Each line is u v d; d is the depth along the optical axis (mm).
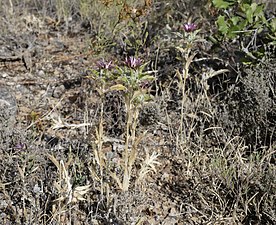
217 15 4344
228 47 3928
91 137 3029
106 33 4707
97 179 2654
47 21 5352
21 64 4387
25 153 2727
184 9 4715
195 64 3994
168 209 2738
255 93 3221
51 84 4066
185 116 3400
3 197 2684
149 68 4086
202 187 2805
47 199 2549
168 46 4168
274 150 2939
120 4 4148
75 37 5008
